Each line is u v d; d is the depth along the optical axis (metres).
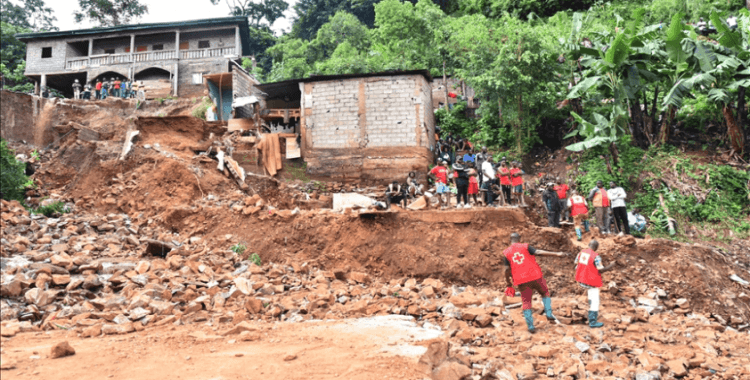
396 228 12.68
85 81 32.69
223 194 16.67
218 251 12.11
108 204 15.51
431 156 21.91
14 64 40.78
